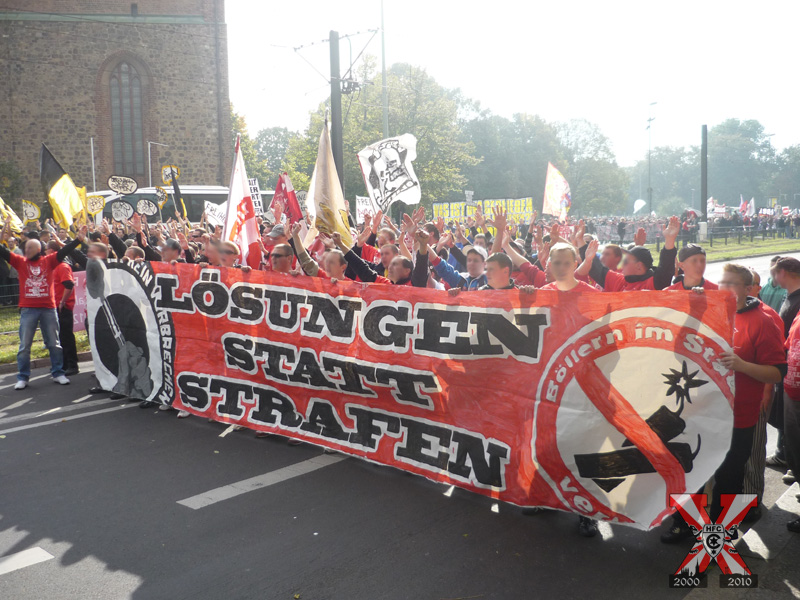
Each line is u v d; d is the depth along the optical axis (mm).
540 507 4500
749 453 4117
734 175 130625
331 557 4031
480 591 3646
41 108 32281
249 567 3926
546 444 4262
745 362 3863
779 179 130375
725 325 3775
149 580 3797
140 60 33156
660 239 34062
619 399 4039
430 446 5027
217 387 6691
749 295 4270
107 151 33312
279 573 3852
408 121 37594
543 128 74375
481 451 4668
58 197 11281
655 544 4199
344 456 5793
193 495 4969
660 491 3930
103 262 7676
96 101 32875
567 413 4188
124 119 33469
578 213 84688
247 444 6133
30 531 4414
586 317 4152
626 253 5629
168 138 33781
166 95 33625
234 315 6445
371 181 9641
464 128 68625
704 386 3834
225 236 7758
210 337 6695
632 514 3990
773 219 47188
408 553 4074
